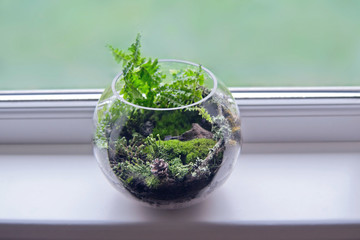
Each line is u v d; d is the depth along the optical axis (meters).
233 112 0.66
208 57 0.95
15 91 0.87
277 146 0.88
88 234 0.74
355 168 0.83
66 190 0.79
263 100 0.85
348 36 0.92
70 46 0.92
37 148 0.89
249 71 0.97
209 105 0.62
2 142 0.89
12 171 0.83
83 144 0.89
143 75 0.66
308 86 0.87
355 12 0.89
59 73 0.93
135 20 0.91
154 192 0.64
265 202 0.76
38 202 0.77
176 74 0.70
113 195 0.78
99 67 0.93
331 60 0.95
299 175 0.81
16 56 0.91
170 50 0.94
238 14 0.92
